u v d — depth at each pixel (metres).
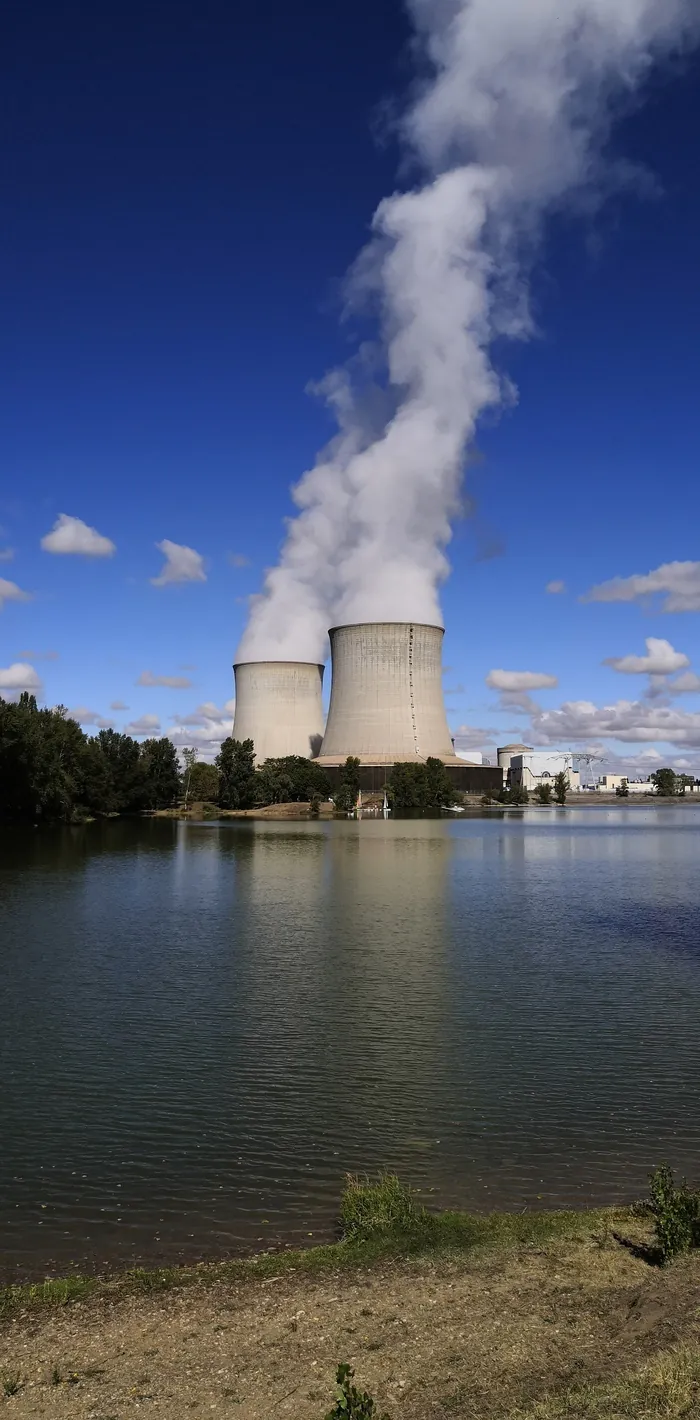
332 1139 15.02
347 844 84.12
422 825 122.31
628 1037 20.75
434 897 45.97
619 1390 7.05
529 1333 8.38
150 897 45.44
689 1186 13.00
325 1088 17.50
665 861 68.50
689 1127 15.42
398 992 25.06
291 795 154.75
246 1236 11.60
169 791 149.50
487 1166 13.85
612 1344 8.02
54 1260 10.96
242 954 30.44
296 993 24.98
